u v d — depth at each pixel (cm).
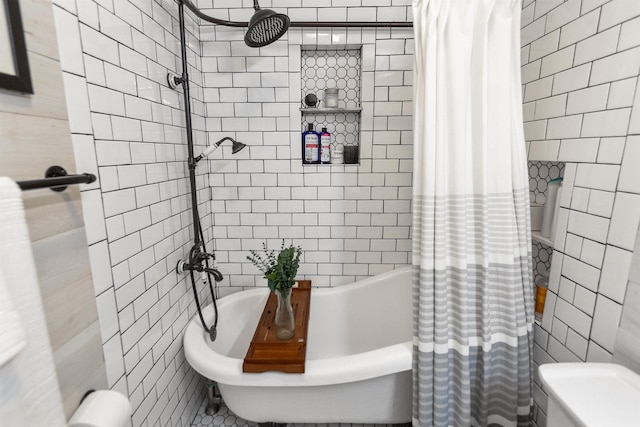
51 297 68
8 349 38
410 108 178
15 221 45
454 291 113
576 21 107
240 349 177
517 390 118
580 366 85
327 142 184
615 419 70
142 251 110
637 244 86
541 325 125
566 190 112
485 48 103
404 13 170
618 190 92
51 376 49
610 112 94
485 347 113
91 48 83
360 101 185
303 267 196
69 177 65
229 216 189
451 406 118
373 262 195
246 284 196
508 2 103
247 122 179
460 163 107
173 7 137
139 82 108
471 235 113
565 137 113
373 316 187
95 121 85
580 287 106
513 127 111
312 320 187
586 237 104
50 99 68
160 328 123
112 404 75
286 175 185
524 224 114
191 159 137
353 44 174
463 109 105
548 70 121
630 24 87
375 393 127
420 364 114
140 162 109
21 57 59
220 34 170
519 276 115
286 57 173
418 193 112
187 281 150
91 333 81
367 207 188
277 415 130
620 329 91
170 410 131
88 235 81
